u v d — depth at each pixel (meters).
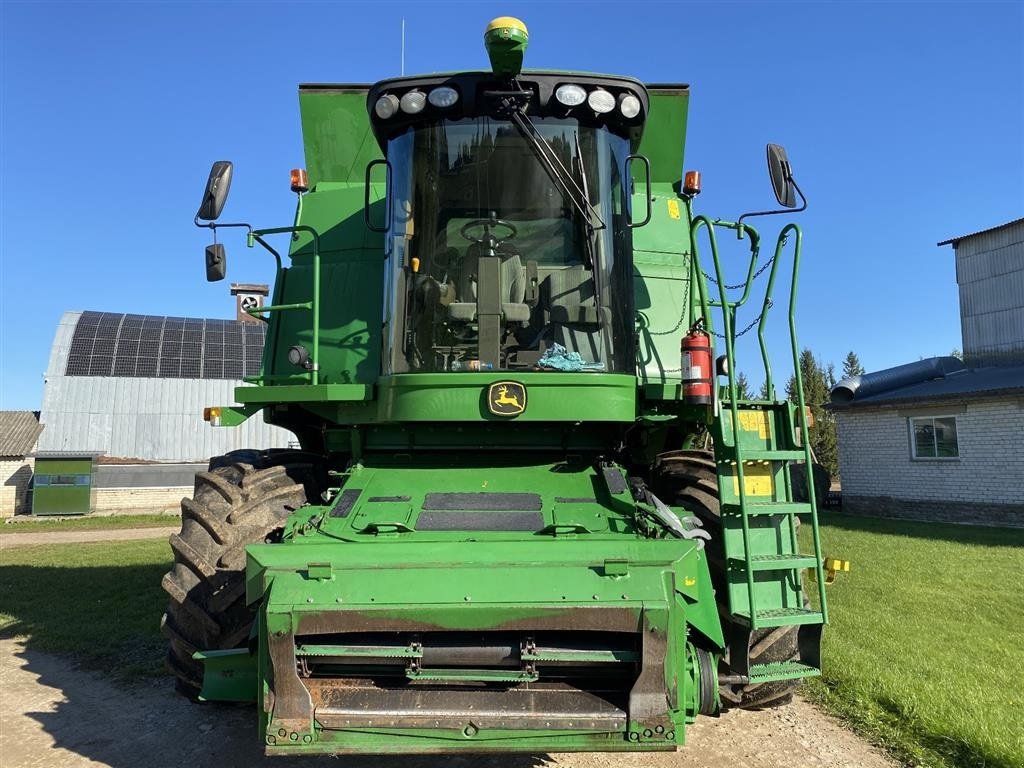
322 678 3.05
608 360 3.97
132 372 27.66
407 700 2.92
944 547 11.87
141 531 18.70
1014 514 16.05
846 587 8.52
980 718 4.50
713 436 3.83
